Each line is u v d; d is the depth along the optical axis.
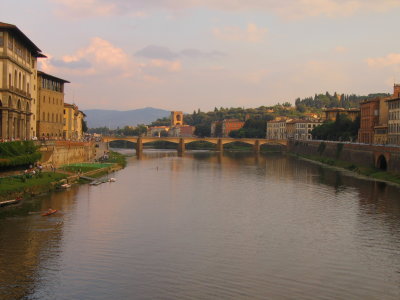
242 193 116.75
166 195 111.56
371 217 87.81
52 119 175.12
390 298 50.88
